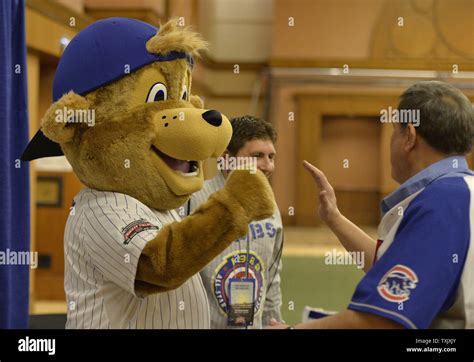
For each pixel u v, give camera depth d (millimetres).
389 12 17656
